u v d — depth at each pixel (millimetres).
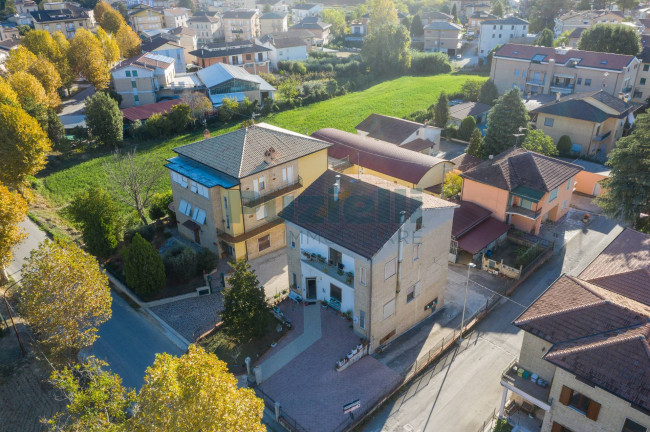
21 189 59125
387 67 128750
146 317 40188
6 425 30109
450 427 30078
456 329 38281
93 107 76312
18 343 36344
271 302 40281
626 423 24375
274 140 47938
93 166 72000
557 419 27234
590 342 25719
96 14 169125
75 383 27219
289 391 32375
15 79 79312
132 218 52969
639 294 30281
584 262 46406
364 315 34688
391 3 167500
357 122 90688
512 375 29453
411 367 34344
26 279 32469
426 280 37875
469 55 154250
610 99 72500
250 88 99188
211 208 44625
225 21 176125
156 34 150625
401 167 54469
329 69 126375
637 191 47281
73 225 52469
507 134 64812
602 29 96938
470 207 50500
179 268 43312
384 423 30422
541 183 48125
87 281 32344
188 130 87250
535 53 95750
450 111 85688
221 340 36875
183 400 19750
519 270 43344
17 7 189625
